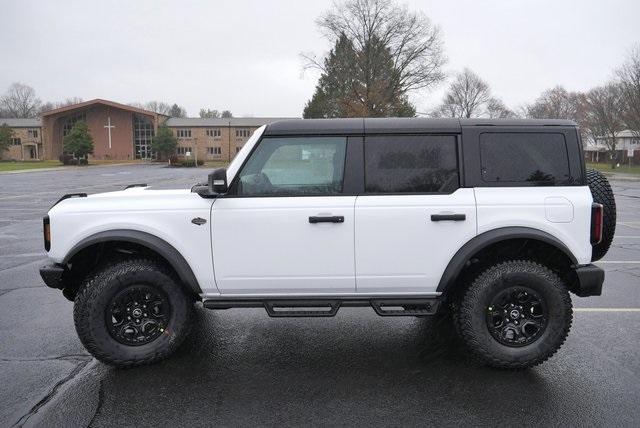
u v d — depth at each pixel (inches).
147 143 3132.4
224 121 3223.4
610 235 163.8
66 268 152.2
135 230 148.4
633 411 127.7
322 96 2322.8
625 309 213.3
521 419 124.1
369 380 145.9
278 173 149.9
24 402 132.2
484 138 150.1
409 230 147.6
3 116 4463.6
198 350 168.1
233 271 149.2
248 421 123.3
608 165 2353.6
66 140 2456.9
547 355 148.6
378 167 149.6
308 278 149.6
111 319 149.3
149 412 127.5
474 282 149.8
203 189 153.6
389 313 149.0
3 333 185.6
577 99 2989.7
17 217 546.9
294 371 152.3
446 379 146.4
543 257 160.6
